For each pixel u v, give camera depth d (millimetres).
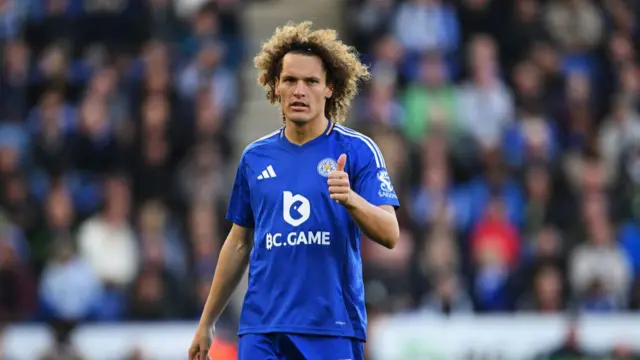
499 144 52125
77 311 45406
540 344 42719
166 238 47219
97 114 52812
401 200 47156
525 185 49969
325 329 18750
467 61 56250
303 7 62312
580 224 47781
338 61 19281
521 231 48625
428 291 44375
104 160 52125
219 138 52594
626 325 43031
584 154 51812
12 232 48375
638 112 56250
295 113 18922
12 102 55500
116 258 46812
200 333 19984
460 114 53594
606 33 59438
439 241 46062
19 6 58844
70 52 57500
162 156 51719
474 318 42719
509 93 55250
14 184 49906
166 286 44781
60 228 48312
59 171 51844
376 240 18312
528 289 45469
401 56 55938
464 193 50281
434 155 50312
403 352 41938
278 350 18891
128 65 56375
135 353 42656
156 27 58219
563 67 57500
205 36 57594
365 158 19188
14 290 46188
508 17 58375
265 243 19109
